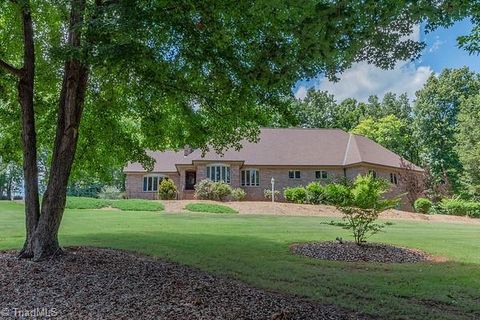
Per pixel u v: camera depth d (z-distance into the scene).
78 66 7.43
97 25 5.21
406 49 4.31
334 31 3.90
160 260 8.27
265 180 30.81
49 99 9.58
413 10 3.76
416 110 47.97
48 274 6.18
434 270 7.87
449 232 15.49
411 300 5.85
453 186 38.53
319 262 8.48
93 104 9.44
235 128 8.84
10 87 8.77
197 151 31.06
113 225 15.62
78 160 9.88
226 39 5.76
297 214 23.08
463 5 3.77
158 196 29.97
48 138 9.81
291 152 31.78
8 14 8.18
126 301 5.07
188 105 8.54
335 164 30.69
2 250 8.84
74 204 22.44
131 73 7.02
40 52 8.93
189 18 5.68
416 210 28.05
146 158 10.51
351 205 10.30
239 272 7.40
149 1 5.34
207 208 23.12
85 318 4.40
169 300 5.20
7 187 47.94
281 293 6.03
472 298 5.99
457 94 44.97
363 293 6.14
